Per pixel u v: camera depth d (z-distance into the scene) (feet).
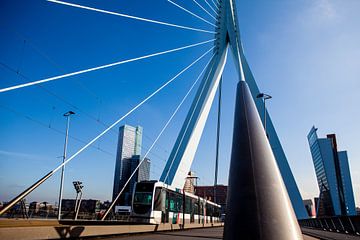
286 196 9.45
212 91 114.42
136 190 75.72
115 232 48.88
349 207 485.56
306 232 83.56
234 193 9.57
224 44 124.47
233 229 8.70
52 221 55.11
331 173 424.87
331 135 444.14
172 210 82.07
